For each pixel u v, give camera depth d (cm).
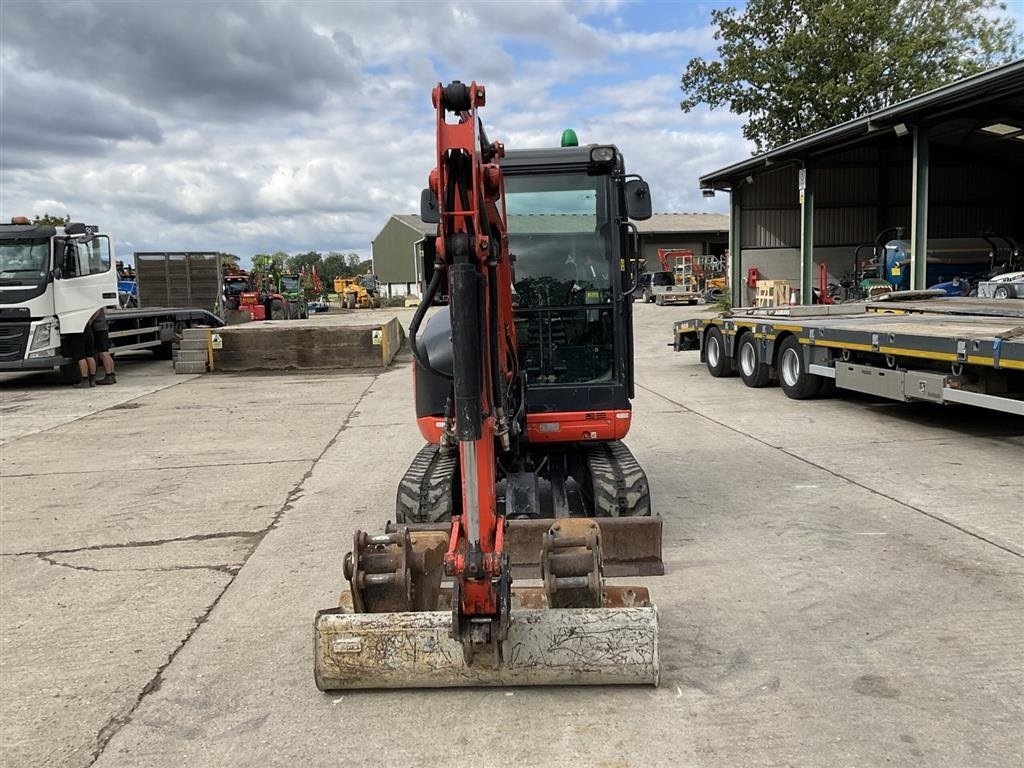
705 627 411
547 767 298
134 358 2125
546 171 545
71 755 319
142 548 579
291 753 314
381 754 311
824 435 877
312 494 714
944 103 1534
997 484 655
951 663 365
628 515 527
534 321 555
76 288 1467
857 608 428
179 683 376
